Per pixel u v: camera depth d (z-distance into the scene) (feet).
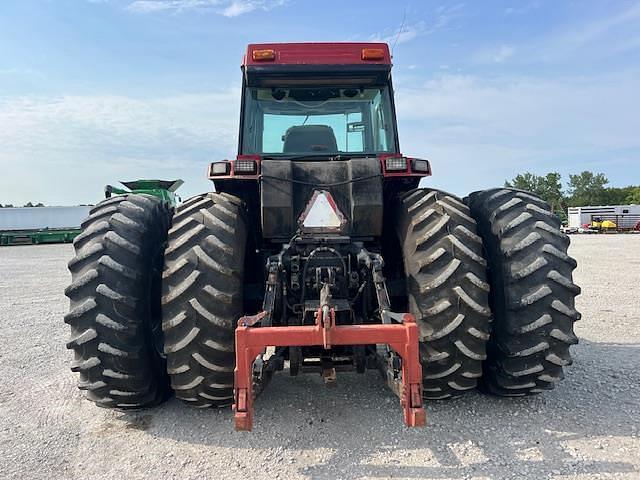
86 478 8.27
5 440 9.79
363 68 12.98
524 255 9.80
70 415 11.05
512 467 8.18
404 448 8.96
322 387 12.27
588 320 19.42
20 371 14.47
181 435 9.85
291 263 10.82
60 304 27.48
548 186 256.11
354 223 11.16
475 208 11.40
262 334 7.95
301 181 11.20
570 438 9.18
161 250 11.23
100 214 10.60
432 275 9.71
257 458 8.79
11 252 84.89
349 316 10.14
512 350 9.75
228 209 10.53
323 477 8.07
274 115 13.64
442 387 10.07
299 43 13.05
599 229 130.31
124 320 9.55
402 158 11.23
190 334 9.30
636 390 11.55
